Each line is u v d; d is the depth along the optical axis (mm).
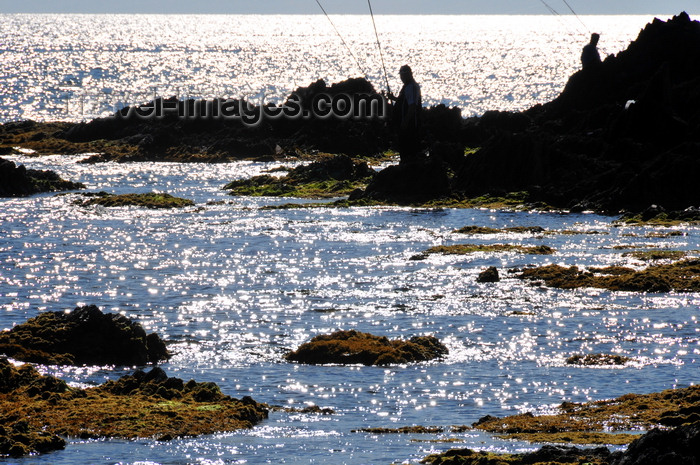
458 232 75062
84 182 114625
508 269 58594
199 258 63219
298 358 38906
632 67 119375
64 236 72375
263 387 34844
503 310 47969
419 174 97812
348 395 33750
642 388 34062
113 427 28547
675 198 87688
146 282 55188
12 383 32750
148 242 69812
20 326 40281
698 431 21281
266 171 128750
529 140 99000
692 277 54688
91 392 32438
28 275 56938
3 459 25375
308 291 52719
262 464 25219
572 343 41219
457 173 103812
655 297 50969
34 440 26625
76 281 55344
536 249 65188
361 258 63281
